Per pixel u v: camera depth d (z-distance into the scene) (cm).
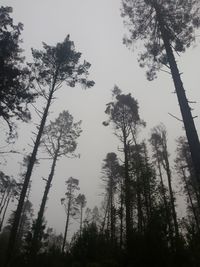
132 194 1905
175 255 1074
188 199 2462
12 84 1606
